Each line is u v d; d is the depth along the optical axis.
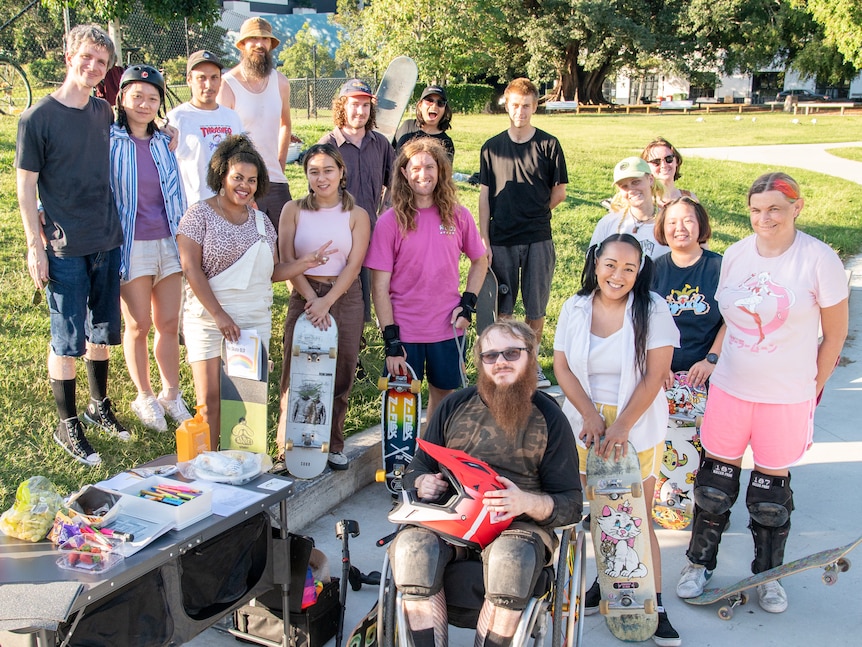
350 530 3.31
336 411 4.59
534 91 5.67
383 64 30.59
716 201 13.75
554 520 2.88
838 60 43.59
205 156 5.11
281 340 5.99
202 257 4.05
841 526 4.37
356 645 3.00
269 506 3.04
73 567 2.47
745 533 4.37
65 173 3.97
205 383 4.23
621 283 3.30
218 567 2.94
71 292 4.06
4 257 6.83
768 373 3.46
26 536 2.62
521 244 5.93
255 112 5.67
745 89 59.62
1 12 16.25
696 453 4.27
